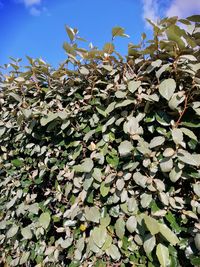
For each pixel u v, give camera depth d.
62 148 0.64
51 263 0.62
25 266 0.70
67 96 0.63
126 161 0.52
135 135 0.49
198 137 0.49
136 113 0.52
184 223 0.47
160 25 0.51
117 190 0.52
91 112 0.58
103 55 0.59
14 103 0.73
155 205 0.48
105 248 0.51
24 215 0.67
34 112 0.62
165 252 0.45
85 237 0.56
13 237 0.69
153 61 0.50
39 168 0.65
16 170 0.73
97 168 0.53
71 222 0.58
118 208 0.52
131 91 0.48
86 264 0.54
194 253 0.46
